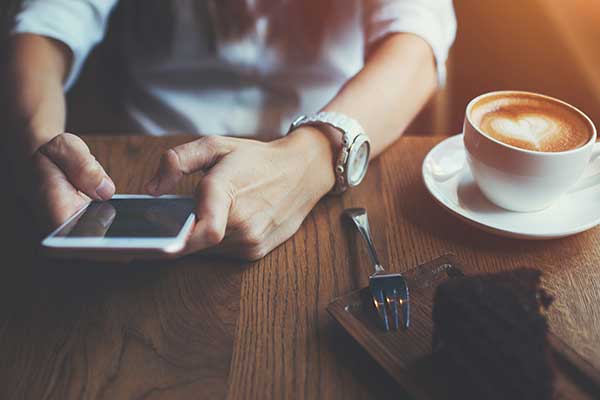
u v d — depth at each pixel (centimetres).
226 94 109
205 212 55
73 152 64
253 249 63
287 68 106
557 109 70
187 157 63
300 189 68
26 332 56
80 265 64
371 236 67
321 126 73
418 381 48
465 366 46
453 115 146
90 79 132
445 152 79
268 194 63
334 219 70
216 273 63
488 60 145
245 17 102
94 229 52
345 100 78
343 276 62
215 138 66
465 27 144
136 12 109
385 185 76
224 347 54
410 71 84
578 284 60
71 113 122
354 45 105
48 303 59
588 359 51
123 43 113
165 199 59
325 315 57
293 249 66
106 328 56
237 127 109
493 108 71
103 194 62
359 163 75
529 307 45
